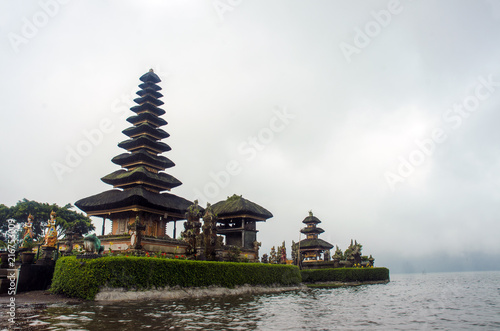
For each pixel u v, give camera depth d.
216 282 37.22
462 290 52.66
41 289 31.16
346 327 17.47
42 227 77.50
